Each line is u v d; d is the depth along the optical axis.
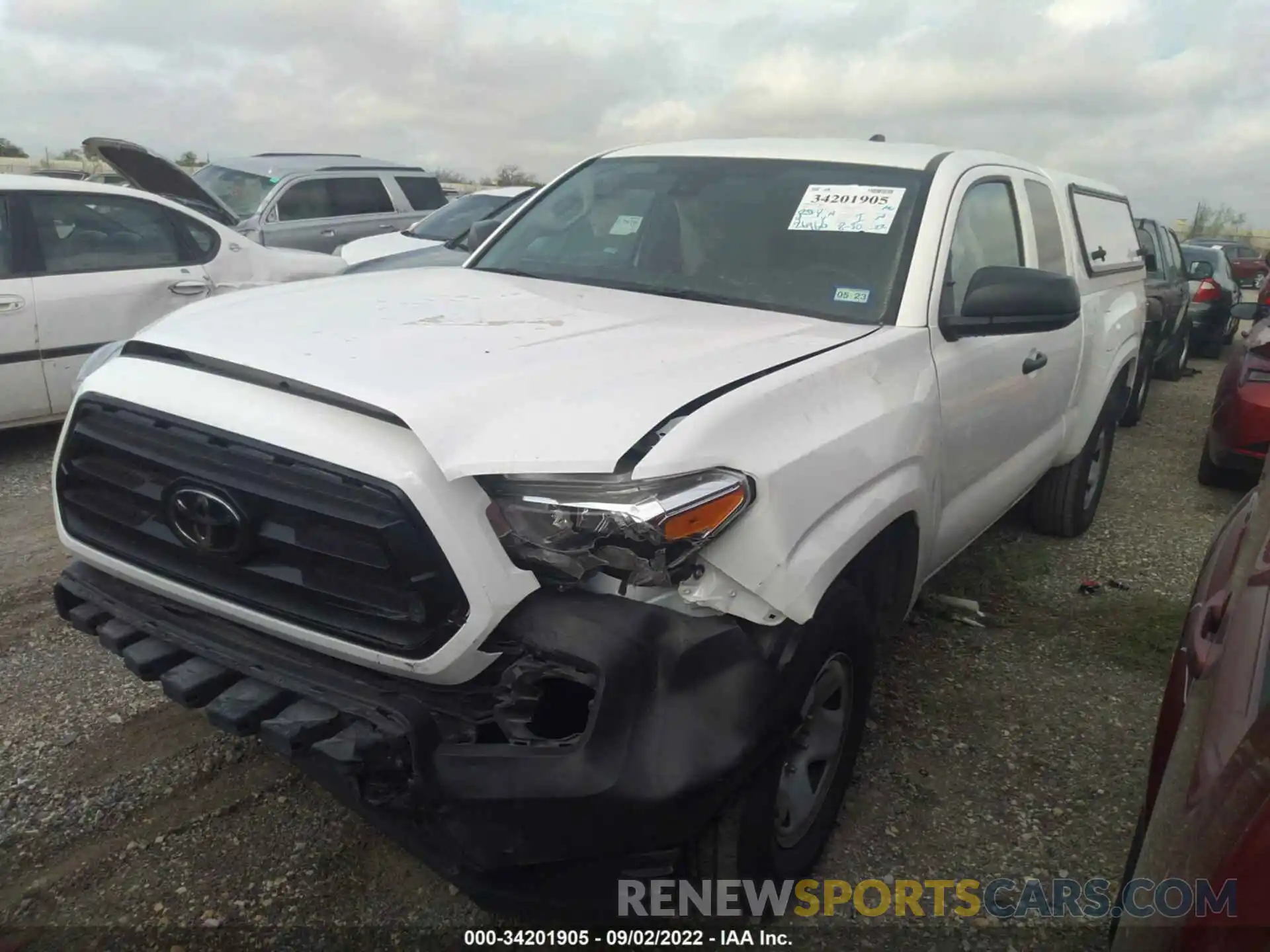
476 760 2.04
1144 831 2.10
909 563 3.09
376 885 2.65
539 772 2.00
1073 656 4.11
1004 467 3.95
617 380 2.32
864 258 3.28
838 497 2.45
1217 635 2.16
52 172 16.78
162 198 6.85
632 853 2.05
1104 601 4.70
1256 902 1.35
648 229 3.68
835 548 2.39
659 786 1.99
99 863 2.68
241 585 2.29
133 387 2.44
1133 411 8.81
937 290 3.20
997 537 5.54
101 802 2.91
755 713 2.11
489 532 2.07
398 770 2.07
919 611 4.46
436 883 2.67
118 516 2.46
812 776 2.68
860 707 2.76
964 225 3.51
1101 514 6.12
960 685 3.83
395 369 2.29
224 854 2.73
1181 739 1.93
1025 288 3.10
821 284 3.26
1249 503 2.96
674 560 2.08
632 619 2.07
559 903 2.18
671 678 2.07
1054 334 4.19
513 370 2.33
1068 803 3.13
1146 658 4.12
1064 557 5.28
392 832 2.21
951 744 3.42
